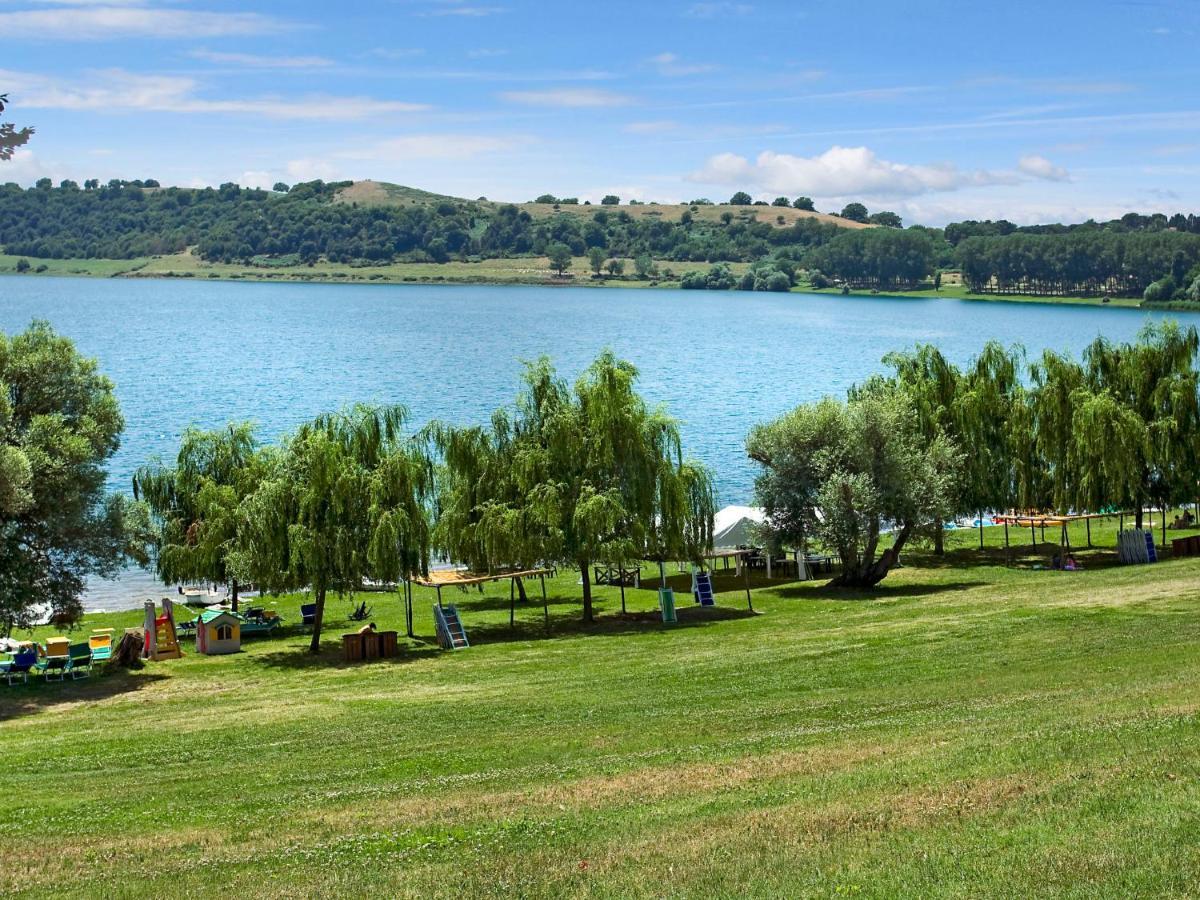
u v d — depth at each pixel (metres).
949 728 22.69
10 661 37.16
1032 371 57.06
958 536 65.12
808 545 53.06
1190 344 53.84
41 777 24.08
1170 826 14.24
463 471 45.28
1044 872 13.23
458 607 50.19
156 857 17.67
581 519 43.22
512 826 17.86
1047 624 35.78
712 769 20.84
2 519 36.00
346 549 39.91
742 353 190.00
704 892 13.92
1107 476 52.78
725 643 37.97
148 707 31.83
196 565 47.44
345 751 25.27
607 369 45.41
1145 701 22.70
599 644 39.72
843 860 14.53
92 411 39.12
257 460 47.47
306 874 16.12
